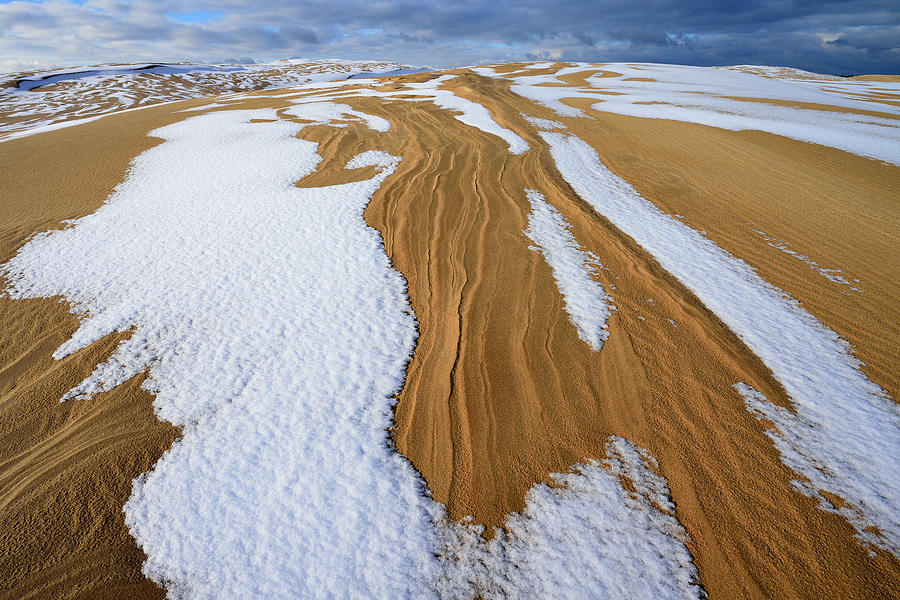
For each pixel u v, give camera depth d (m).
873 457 4.73
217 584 3.82
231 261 8.99
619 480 4.56
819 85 43.56
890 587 3.61
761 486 4.45
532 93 30.02
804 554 3.86
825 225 10.15
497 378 5.96
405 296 7.94
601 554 3.91
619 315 7.19
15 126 44.12
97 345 6.74
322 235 10.09
